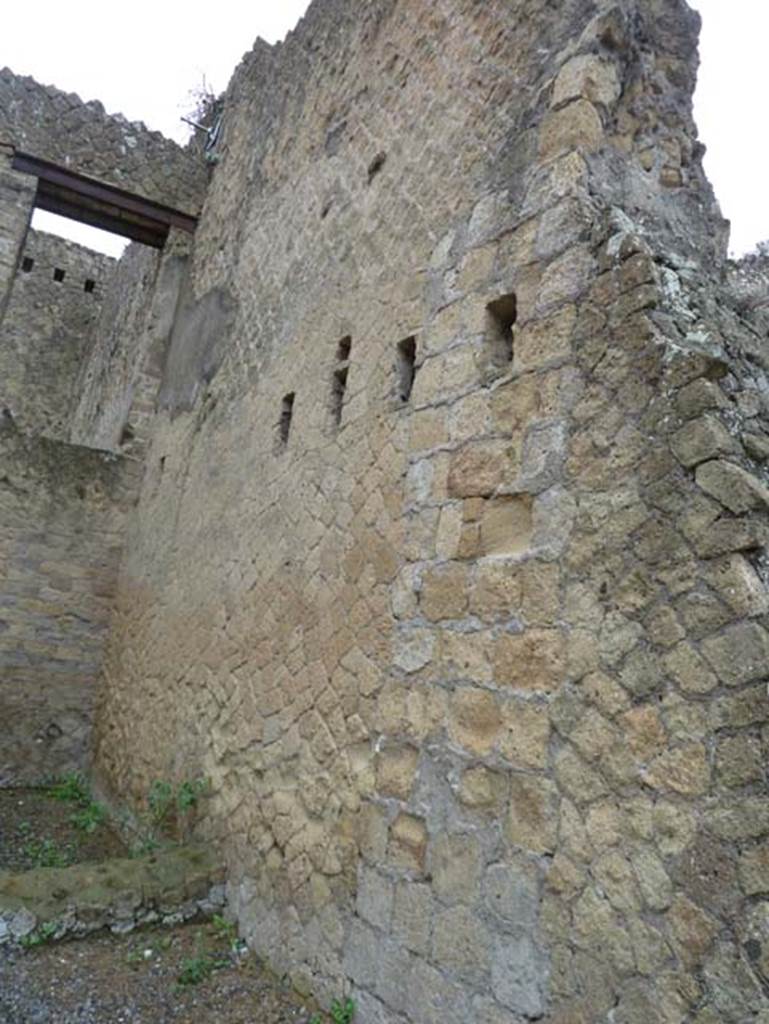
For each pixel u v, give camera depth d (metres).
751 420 2.41
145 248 10.79
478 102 3.70
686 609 2.20
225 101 8.62
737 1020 1.86
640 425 2.46
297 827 3.79
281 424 5.08
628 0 3.22
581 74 3.09
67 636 7.69
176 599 6.22
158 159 8.64
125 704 6.81
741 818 1.95
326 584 4.03
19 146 8.16
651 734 2.21
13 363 15.18
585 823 2.34
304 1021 3.25
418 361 3.63
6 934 3.72
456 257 3.55
